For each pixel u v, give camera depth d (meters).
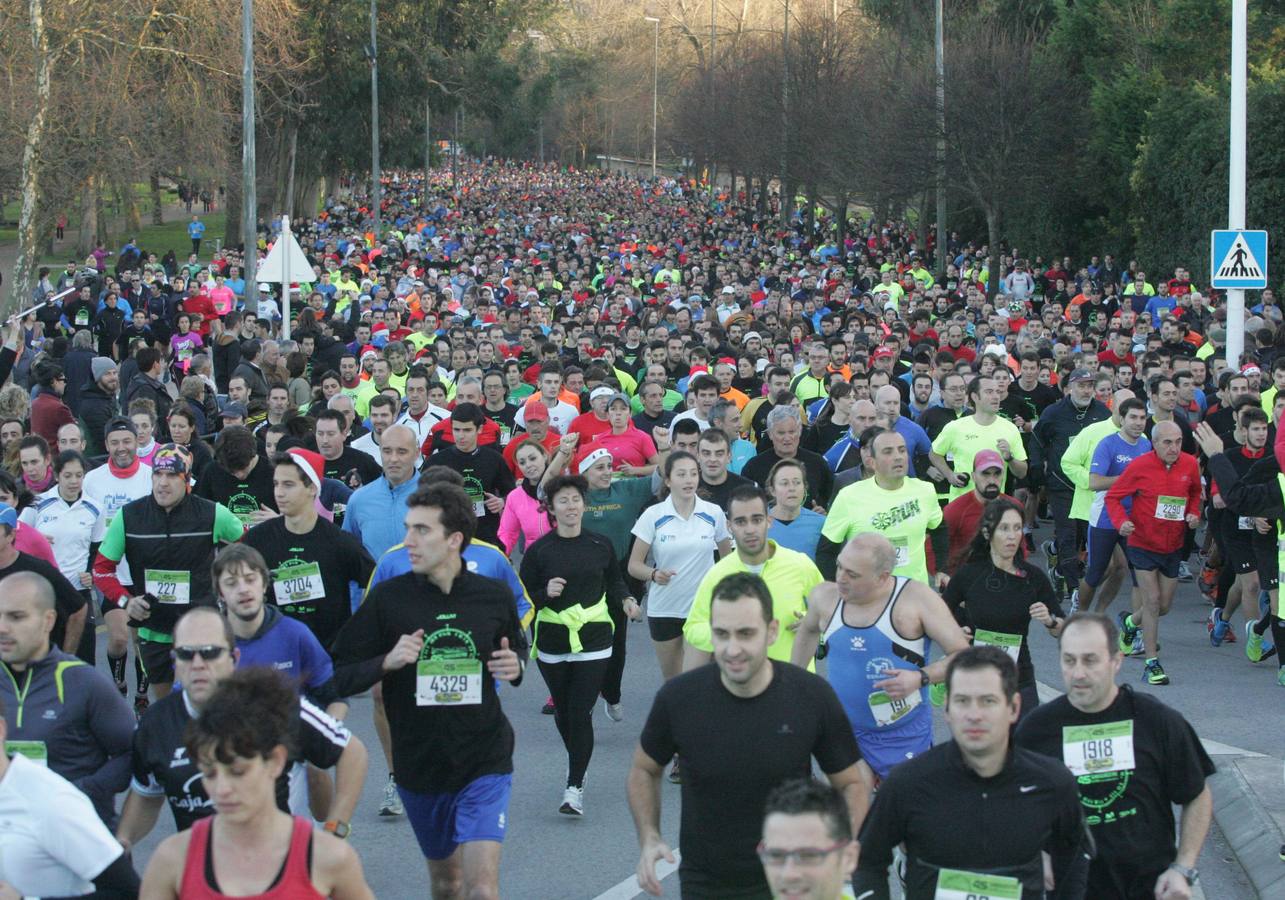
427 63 51.06
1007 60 35.56
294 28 41.59
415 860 7.22
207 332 26.02
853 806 4.88
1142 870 5.11
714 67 69.19
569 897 6.68
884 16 48.91
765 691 4.82
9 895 4.47
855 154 41.72
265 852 3.90
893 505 8.39
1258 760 8.34
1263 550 10.59
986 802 4.39
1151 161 32.53
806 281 31.58
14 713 5.41
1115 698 5.12
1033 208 38.97
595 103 121.31
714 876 4.83
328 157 54.94
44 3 30.81
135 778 5.23
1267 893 6.56
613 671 9.62
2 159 31.69
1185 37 34.03
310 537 7.59
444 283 32.84
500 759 5.96
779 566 7.09
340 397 12.62
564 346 20.69
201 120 35.56
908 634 6.24
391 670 5.75
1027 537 14.20
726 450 9.52
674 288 31.78
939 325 24.19
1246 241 15.75
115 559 8.34
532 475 10.33
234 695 3.87
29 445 9.80
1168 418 12.70
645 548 8.58
